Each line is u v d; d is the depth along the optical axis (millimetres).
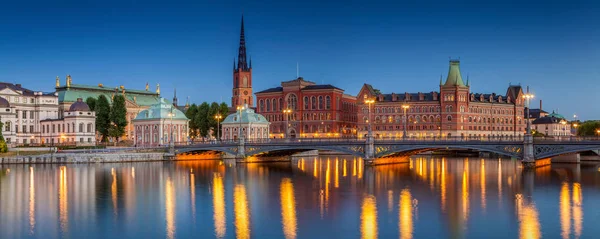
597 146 102000
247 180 102062
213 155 165125
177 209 71000
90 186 93312
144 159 152625
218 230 59312
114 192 86062
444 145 117000
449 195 81062
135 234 57906
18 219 64938
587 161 138375
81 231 59219
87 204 74812
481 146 113938
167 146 158625
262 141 148250
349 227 60375
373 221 63344
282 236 56781
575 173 107625
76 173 115812
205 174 113688
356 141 126125
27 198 79812
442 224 61688
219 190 88312
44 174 113312
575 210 68688
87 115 189500
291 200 77812
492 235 56781
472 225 61094
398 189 87688
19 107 195250
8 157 139750
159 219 64750
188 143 162375
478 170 118438
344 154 199750
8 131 180000
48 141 197375
